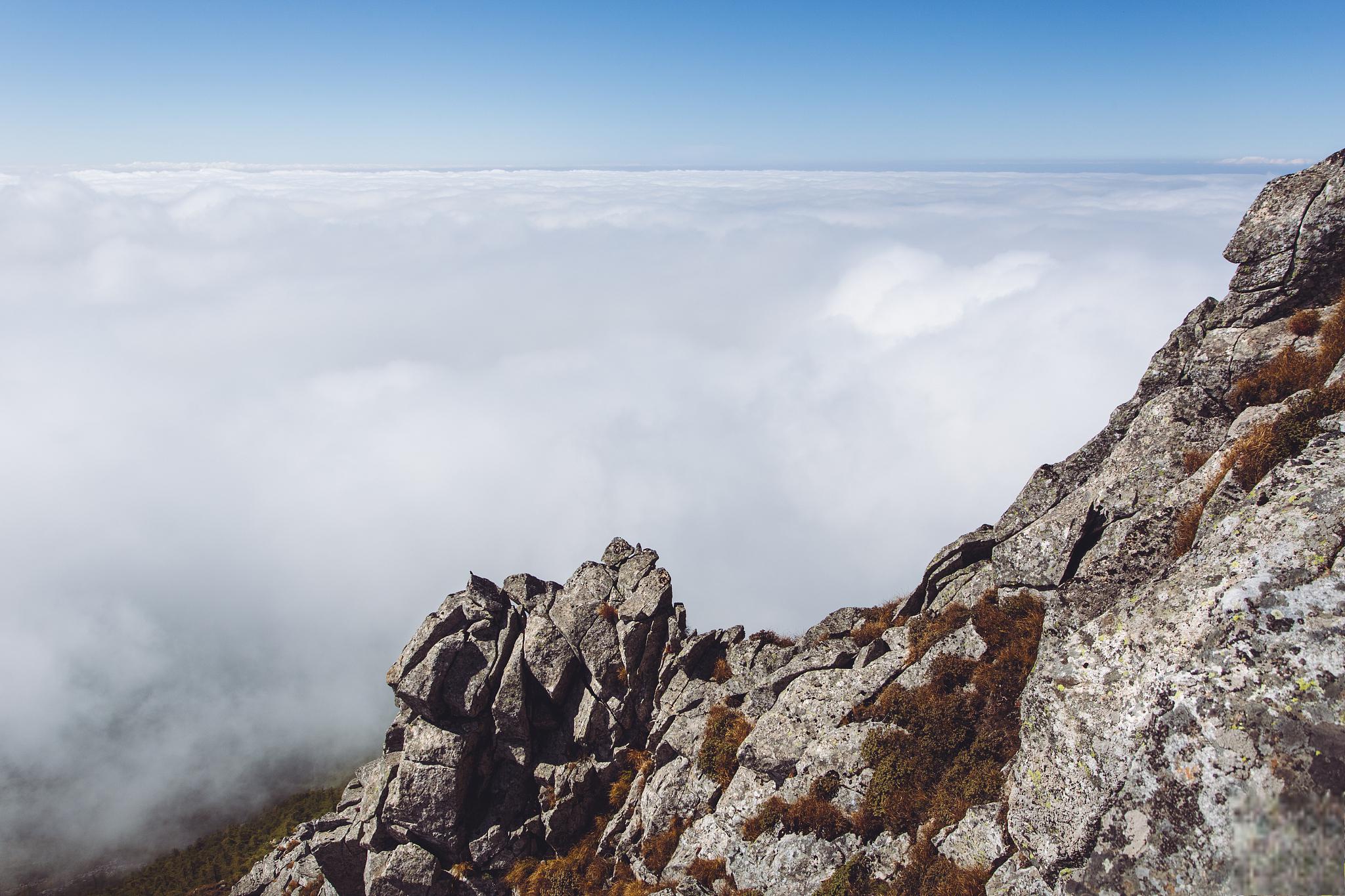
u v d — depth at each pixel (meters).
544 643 31.81
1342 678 10.47
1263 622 11.69
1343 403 15.57
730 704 28.42
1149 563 19.30
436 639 31.47
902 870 17.61
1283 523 12.86
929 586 27.72
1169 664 12.60
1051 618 20.36
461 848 28.25
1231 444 19.00
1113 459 23.03
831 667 26.66
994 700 20.23
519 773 29.94
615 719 30.69
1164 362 25.02
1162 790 11.67
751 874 20.55
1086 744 13.22
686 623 32.62
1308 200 21.89
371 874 28.02
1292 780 9.93
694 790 25.75
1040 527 22.86
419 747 28.97
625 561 35.22
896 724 21.64
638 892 23.59
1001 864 15.41
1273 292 22.16
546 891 26.86
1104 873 12.06
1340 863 7.88
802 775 22.23
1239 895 9.72
